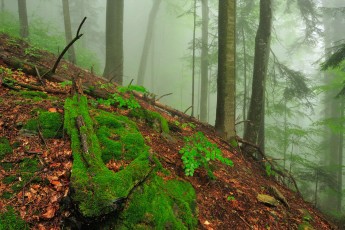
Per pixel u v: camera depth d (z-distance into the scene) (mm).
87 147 3082
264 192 5113
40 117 3600
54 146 3246
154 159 3742
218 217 3678
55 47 12305
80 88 4383
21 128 3404
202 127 7434
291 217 4633
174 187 3574
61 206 2578
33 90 4520
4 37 7031
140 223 2729
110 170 2975
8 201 2547
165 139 4891
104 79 8125
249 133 8469
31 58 6539
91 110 4227
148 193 3043
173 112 7770
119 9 10516
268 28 8555
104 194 2533
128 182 2840
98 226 2486
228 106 7078
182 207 3273
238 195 4391
